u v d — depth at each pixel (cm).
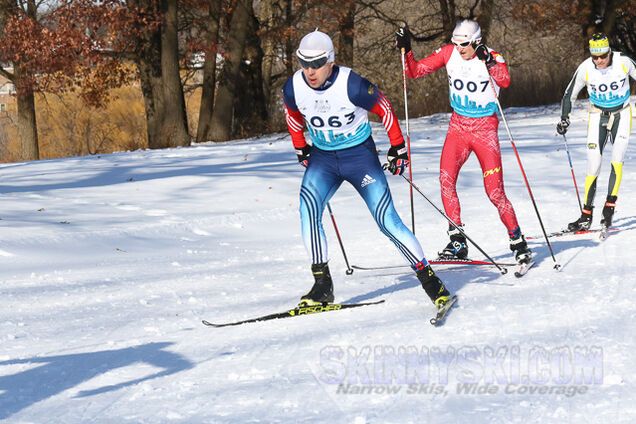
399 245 571
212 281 739
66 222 992
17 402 407
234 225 1035
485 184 735
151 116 2895
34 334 554
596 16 3347
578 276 677
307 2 3127
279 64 3900
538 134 1950
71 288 712
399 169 575
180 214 1079
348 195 1194
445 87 3612
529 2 3456
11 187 1307
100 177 1407
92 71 3059
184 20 3061
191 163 1592
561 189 1201
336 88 551
